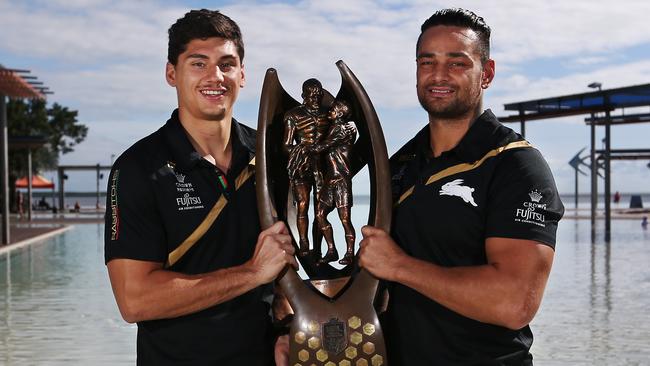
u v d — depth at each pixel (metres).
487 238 2.66
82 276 12.27
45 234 21.23
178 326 2.79
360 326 2.62
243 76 3.03
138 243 2.75
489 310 2.53
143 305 2.69
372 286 2.67
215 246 2.85
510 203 2.63
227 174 2.94
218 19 2.88
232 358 2.80
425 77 2.72
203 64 2.85
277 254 2.64
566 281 11.07
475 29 2.72
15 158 36.28
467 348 2.66
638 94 17.91
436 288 2.55
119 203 2.77
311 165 2.75
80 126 43.56
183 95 2.89
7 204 17.83
